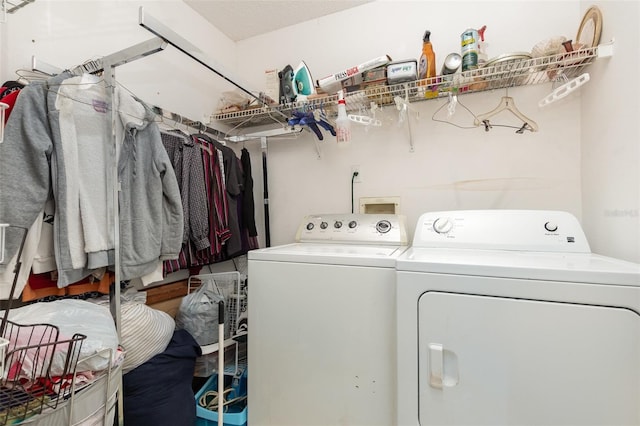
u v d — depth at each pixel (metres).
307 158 2.08
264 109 1.84
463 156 1.69
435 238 1.34
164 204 1.42
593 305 0.78
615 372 0.76
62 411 0.72
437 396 0.91
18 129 0.99
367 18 1.94
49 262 1.08
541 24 1.55
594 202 1.31
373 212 1.89
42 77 1.20
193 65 1.99
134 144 1.32
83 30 1.39
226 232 1.75
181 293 1.82
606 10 1.17
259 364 1.26
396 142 1.84
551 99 1.29
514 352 0.84
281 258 1.24
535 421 0.81
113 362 0.87
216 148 1.78
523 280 0.84
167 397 1.22
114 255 1.15
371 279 1.09
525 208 1.57
